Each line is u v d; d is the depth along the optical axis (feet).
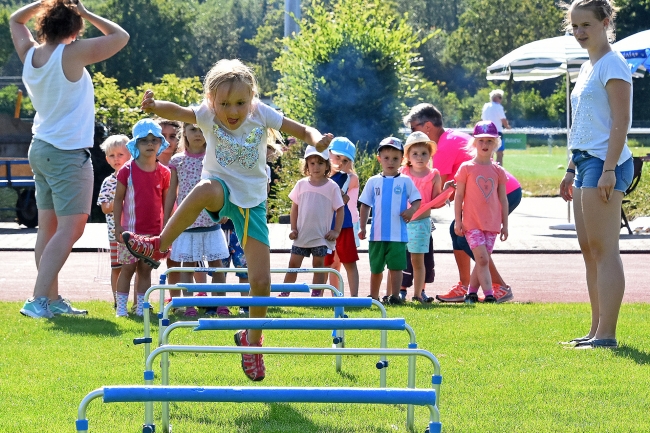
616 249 27.45
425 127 41.91
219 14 423.64
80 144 34.65
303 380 23.00
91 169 35.27
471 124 250.57
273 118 21.30
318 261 37.40
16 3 406.82
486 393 21.75
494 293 40.04
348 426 19.04
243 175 21.09
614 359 25.58
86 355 26.07
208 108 21.01
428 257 41.52
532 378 23.25
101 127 82.02
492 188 39.37
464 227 39.63
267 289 21.57
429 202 38.75
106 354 26.23
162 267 51.08
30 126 84.12
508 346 27.61
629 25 239.09
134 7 319.47
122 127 84.38
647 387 22.29
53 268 34.17
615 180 26.63
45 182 35.40
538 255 56.54
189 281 36.52
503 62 68.85
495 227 39.32
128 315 34.55
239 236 21.43
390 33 92.53
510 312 34.88
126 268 34.37
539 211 83.87
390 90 91.20
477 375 23.61
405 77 92.94
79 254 56.65
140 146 34.42
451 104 292.81
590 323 31.81
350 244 38.24
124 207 34.58
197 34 402.52
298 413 20.31
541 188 112.98
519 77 78.07
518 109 273.75
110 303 37.83
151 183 34.63
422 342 28.32
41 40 34.94
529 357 25.95
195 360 25.90
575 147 27.58
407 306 37.11
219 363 25.43
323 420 19.63
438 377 14.94
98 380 22.81
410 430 18.67
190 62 389.39
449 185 39.27
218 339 29.01
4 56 328.49
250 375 21.11
